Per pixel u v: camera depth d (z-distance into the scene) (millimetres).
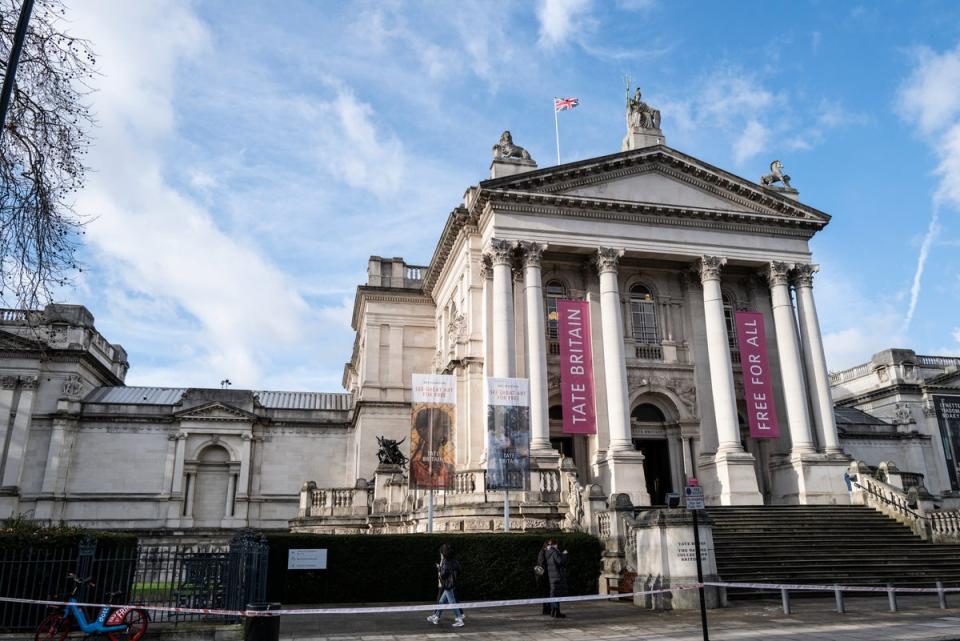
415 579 24906
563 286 40812
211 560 18484
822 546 28047
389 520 34281
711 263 39969
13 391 47312
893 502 31969
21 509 45750
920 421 57969
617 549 24625
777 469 39188
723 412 37625
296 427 52062
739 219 40625
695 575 21578
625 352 40156
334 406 56719
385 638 17109
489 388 29781
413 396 29234
